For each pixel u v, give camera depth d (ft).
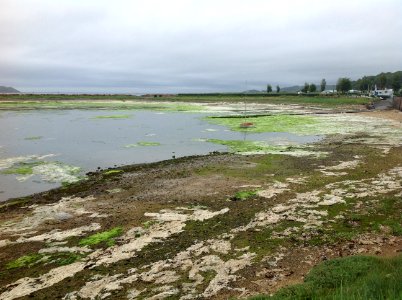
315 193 65.87
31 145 124.77
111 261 41.75
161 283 36.68
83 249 45.06
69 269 40.14
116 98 533.55
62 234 49.80
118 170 88.12
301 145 122.83
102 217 56.08
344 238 46.19
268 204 60.49
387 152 105.81
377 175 78.23
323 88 655.35
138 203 62.59
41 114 248.11
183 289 35.40
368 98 436.35
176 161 98.53
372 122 193.26
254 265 39.99
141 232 49.85
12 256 43.68
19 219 55.98
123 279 37.65
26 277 38.65
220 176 80.48
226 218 54.54
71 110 289.33
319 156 102.01
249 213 56.44
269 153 108.37
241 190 69.26
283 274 37.73
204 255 42.73
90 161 101.04
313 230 49.06
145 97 577.43
